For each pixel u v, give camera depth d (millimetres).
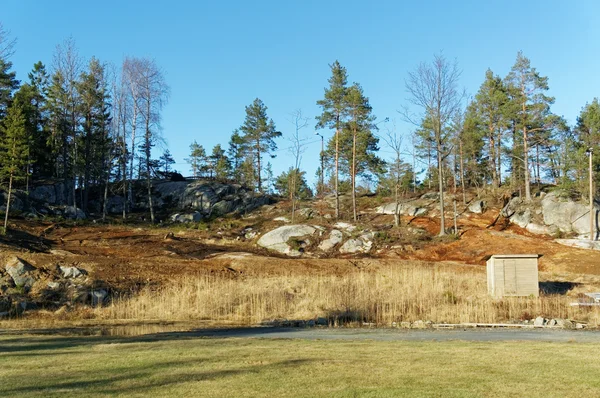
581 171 45781
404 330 17172
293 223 43406
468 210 50219
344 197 59781
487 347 11953
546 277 29578
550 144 53500
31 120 50625
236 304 22859
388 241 38969
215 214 52500
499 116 57000
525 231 44812
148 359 9992
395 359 10094
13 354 10836
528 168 52969
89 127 48156
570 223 43844
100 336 14867
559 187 46531
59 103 47719
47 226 37531
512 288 23641
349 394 7246
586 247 38562
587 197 45281
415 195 58469
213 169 78062
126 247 33625
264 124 65250
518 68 53250
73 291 23734
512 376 8508
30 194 45219
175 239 37344
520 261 23781
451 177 63562
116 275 25984
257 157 65500
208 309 22078
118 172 58938
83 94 47875
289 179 64750
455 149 56125
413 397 7105
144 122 47125
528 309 21141
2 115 48125
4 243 30281
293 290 25047
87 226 39562
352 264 32281
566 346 12172
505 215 47750
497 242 38125
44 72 57375
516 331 16828
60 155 53781
